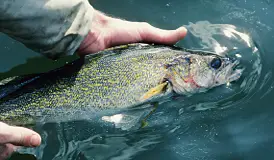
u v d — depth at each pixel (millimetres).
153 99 925
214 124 884
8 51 1012
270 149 839
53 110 887
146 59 936
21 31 868
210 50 1003
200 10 1086
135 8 1097
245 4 1089
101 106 898
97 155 843
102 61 924
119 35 1000
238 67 968
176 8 1094
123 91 907
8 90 883
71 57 993
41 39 890
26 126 877
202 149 844
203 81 953
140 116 904
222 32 1033
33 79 897
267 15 1063
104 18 1003
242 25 1045
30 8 849
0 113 865
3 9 826
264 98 915
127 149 851
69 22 902
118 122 892
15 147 841
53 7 871
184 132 875
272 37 1017
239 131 868
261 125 874
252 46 1002
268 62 973
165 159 830
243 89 939
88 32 941
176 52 958
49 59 995
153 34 985
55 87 894
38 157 840
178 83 943
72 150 852
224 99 931
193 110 915
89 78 905
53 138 867
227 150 841
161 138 868
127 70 918
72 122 888
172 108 920
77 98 894
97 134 875
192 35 1032
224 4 1092
